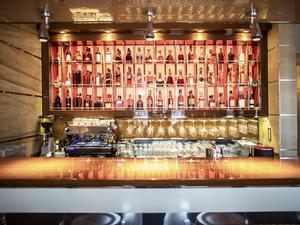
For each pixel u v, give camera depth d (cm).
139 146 399
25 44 351
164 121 416
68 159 259
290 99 370
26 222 193
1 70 297
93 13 278
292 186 192
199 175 200
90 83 409
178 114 388
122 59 409
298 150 412
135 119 416
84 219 193
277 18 295
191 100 409
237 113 390
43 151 379
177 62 407
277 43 369
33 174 204
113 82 410
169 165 232
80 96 414
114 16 290
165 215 194
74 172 210
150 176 198
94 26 370
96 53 404
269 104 392
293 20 301
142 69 415
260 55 394
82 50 411
